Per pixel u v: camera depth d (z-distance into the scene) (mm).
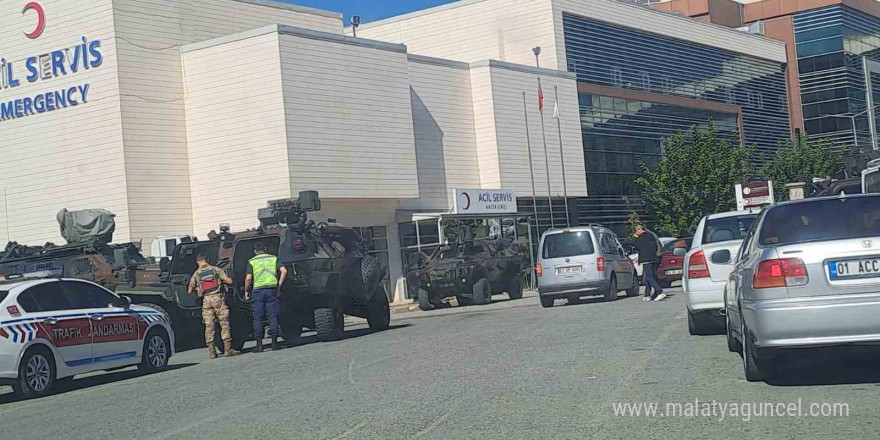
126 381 13375
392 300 36594
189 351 19078
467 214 35469
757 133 60688
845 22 64125
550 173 43125
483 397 8734
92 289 13672
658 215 49781
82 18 32156
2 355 11789
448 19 47781
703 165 49531
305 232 17547
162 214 32031
